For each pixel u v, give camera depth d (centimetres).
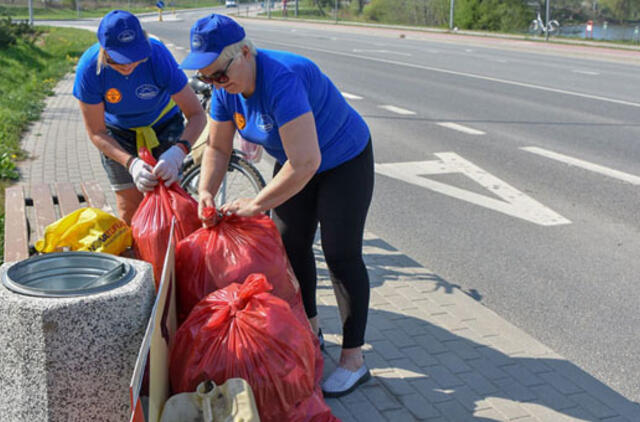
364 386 338
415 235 592
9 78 1534
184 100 391
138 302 238
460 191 731
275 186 290
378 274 484
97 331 229
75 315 225
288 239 339
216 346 245
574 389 348
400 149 938
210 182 318
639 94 1530
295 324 256
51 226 321
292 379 249
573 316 444
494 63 2280
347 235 319
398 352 374
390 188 738
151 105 395
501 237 590
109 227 321
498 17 4416
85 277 258
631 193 731
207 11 9244
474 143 981
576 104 1372
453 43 3322
